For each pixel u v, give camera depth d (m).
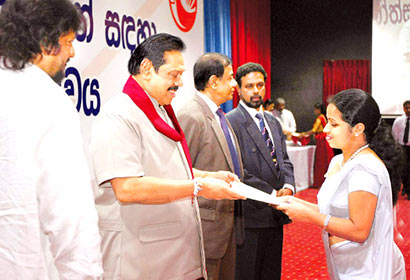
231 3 6.71
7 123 1.17
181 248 1.69
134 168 1.54
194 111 2.33
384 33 8.98
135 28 3.76
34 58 1.23
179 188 1.58
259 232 2.66
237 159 2.48
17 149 1.16
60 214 1.16
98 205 1.67
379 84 9.07
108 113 1.59
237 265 2.64
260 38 8.24
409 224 5.31
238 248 2.62
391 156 1.75
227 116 2.81
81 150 1.23
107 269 1.62
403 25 8.84
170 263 1.66
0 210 1.18
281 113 8.56
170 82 1.66
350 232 1.65
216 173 2.04
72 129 1.23
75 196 1.18
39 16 1.21
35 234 1.17
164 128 1.66
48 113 1.20
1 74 1.23
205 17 5.79
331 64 9.62
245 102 2.79
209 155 2.28
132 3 3.71
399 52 8.90
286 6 9.98
